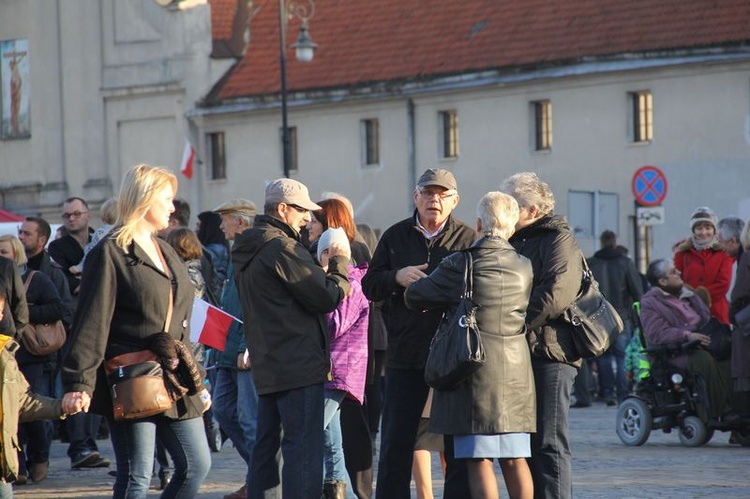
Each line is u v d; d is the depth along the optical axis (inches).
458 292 1135.6
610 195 3331.7
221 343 1473.9
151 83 5866.1
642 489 1510.8
